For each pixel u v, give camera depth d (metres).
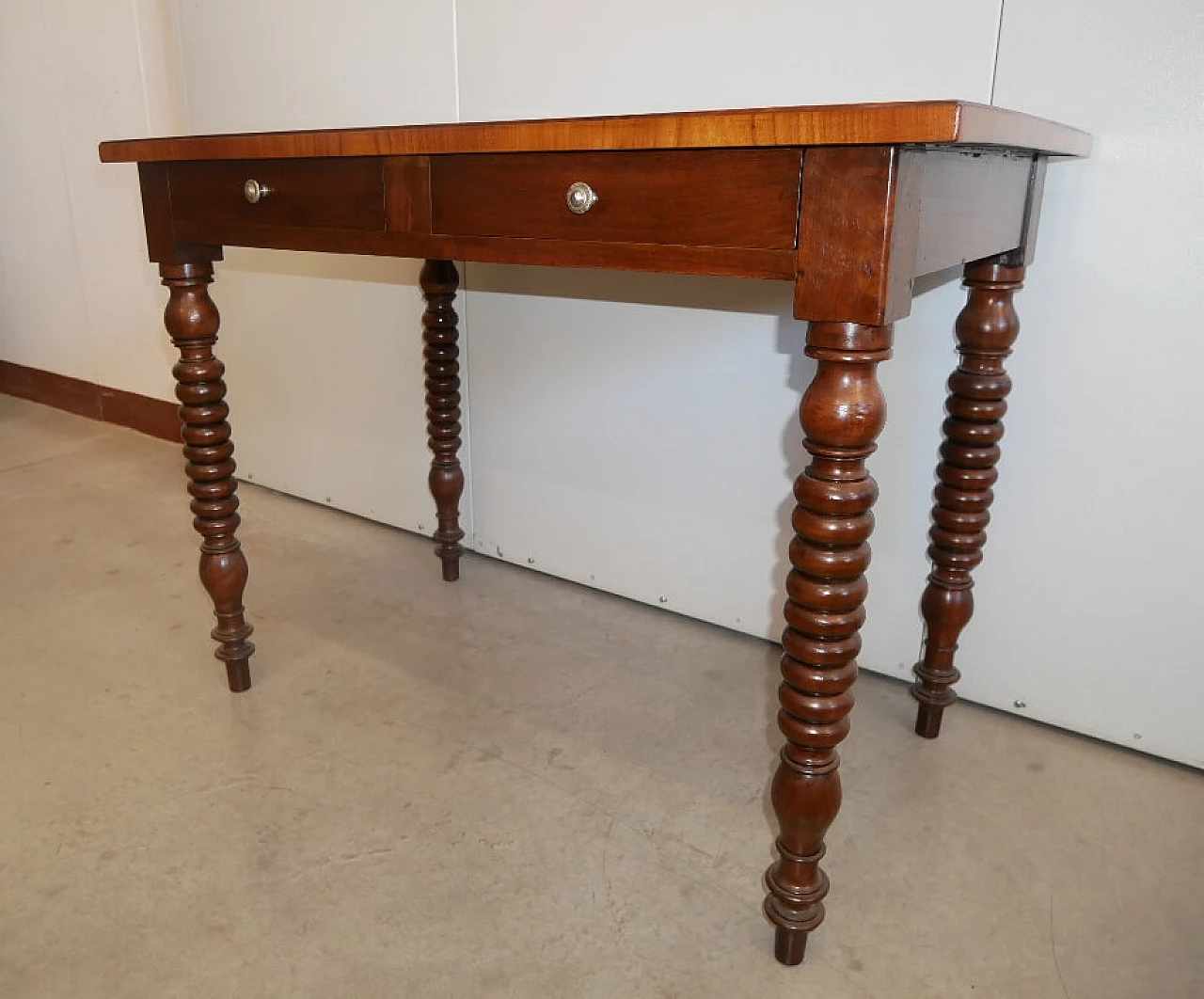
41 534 2.02
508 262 0.90
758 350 1.45
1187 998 0.88
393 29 1.71
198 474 1.29
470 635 1.60
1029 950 0.94
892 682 1.47
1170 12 1.05
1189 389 1.14
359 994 0.88
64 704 1.38
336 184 1.01
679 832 1.11
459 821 1.13
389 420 2.00
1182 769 1.25
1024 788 1.20
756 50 1.33
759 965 0.92
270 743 1.28
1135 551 1.22
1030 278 1.20
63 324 2.95
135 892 1.01
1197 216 1.09
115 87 2.46
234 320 2.21
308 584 1.79
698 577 1.63
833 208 0.71
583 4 1.47
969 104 0.65
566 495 1.76
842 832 1.11
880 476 1.38
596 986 0.90
